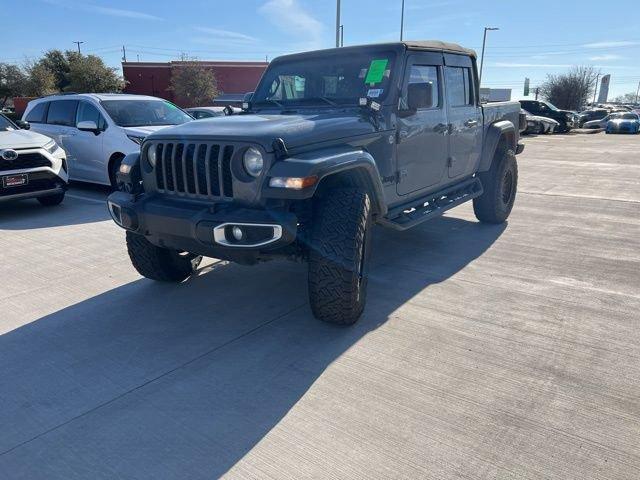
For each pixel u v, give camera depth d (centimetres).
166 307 388
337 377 286
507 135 629
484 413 251
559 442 230
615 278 436
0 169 655
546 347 316
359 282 334
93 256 514
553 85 5606
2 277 456
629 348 314
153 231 334
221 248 304
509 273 451
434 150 464
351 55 429
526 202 770
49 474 218
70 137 855
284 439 236
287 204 307
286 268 473
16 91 4969
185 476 215
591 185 918
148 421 252
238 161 303
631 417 247
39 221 670
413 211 459
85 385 284
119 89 4150
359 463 219
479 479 209
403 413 252
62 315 375
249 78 4394
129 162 359
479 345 319
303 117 367
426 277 443
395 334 335
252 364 303
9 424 251
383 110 393
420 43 434
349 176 346
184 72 3975
